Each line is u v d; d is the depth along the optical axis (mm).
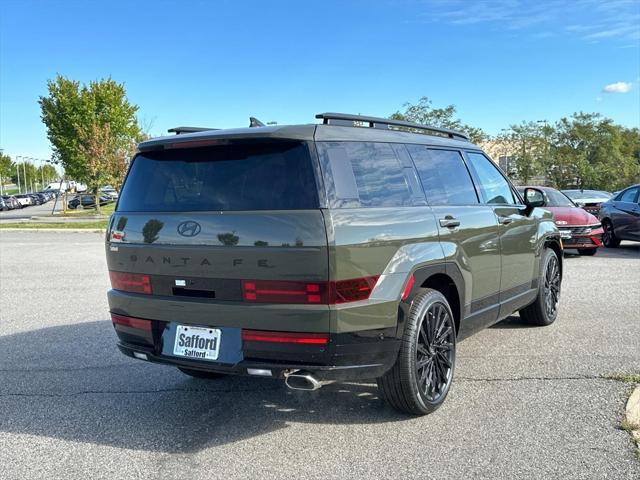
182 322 3768
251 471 3350
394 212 3834
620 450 3455
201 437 3850
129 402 4527
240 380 5031
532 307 6281
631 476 3152
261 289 3459
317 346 3391
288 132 3557
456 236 4398
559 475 3182
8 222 31062
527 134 43531
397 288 3703
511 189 5883
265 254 3436
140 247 3930
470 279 4605
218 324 3613
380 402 4395
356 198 3625
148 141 4098
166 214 3844
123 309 4066
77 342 6352
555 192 13289
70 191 52062
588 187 44688
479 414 4066
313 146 3555
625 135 58188
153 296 3891
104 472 3373
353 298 3449
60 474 3354
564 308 7293
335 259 3357
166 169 3980
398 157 4184
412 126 4539
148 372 5289
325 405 4367
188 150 3920
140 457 3566
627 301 7605
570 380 4672
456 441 3654
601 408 4090
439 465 3346
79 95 38719
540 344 5727
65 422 4141
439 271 4141
